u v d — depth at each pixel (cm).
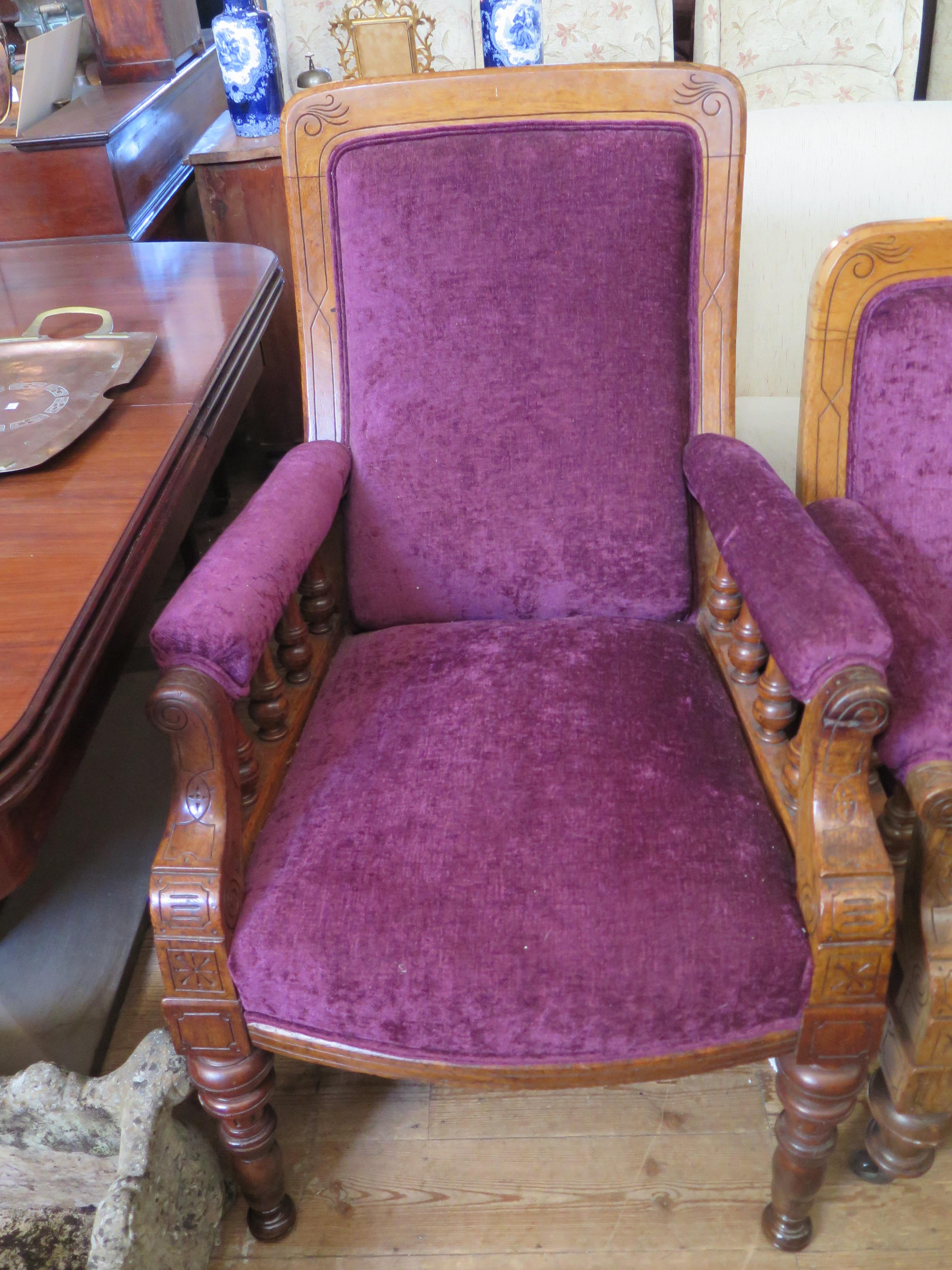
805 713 86
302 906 90
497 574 128
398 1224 115
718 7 300
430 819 96
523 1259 112
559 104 119
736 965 86
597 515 126
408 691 114
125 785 171
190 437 121
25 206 211
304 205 126
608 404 125
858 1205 115
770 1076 129
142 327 148
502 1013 87
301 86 256
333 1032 91
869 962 86
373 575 131
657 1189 118
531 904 89
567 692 111
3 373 130
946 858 87
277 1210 113
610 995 86
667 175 120
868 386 113
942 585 117
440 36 282
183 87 264
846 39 307
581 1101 127
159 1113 98
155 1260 98
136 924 147
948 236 107
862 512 113
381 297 125
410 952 87
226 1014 92
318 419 132
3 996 137
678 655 119
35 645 81
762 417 179
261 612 93
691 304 126
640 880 90
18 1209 119
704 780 99
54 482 107
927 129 178
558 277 122
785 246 180
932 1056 93
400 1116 127
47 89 222
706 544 129
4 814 72
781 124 179
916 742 85
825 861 85
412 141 121
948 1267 109
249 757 99
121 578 94
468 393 125
